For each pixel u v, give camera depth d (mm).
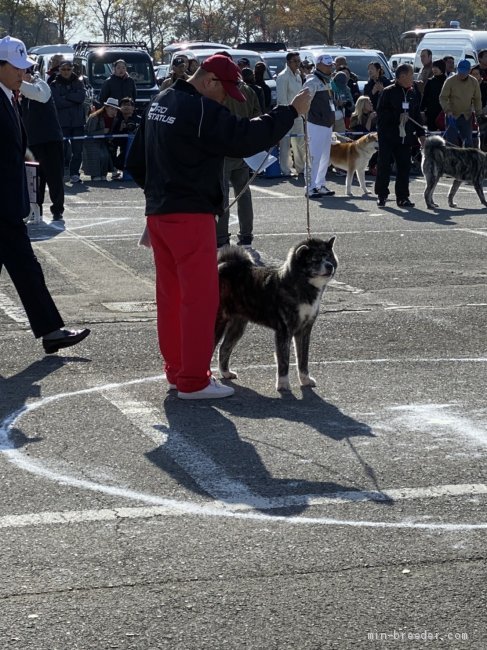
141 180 7934
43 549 5176
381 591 4770
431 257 13281
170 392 7855
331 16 64188
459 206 18391
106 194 19906
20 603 4652
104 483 6035
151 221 7559
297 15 66375
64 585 4812
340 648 4316
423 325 9797
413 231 15383
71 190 20609
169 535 5344
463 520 5535
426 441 6738
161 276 7734
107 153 22172
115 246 13883
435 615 4566
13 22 66688
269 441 6750
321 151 19422
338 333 9500
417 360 8672
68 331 8891
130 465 6320
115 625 4473
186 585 4816
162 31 72438
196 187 7352
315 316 7891
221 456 6473
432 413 7312
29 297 8734
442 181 22438
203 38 72062
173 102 7277
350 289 11352
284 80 21031
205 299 7504
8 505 5715
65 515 5582
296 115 7340
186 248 7414
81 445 6672
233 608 4613
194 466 6301
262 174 22641
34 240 14398
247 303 7938
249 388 7969
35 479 6090
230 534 5355
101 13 70375
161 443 6707
